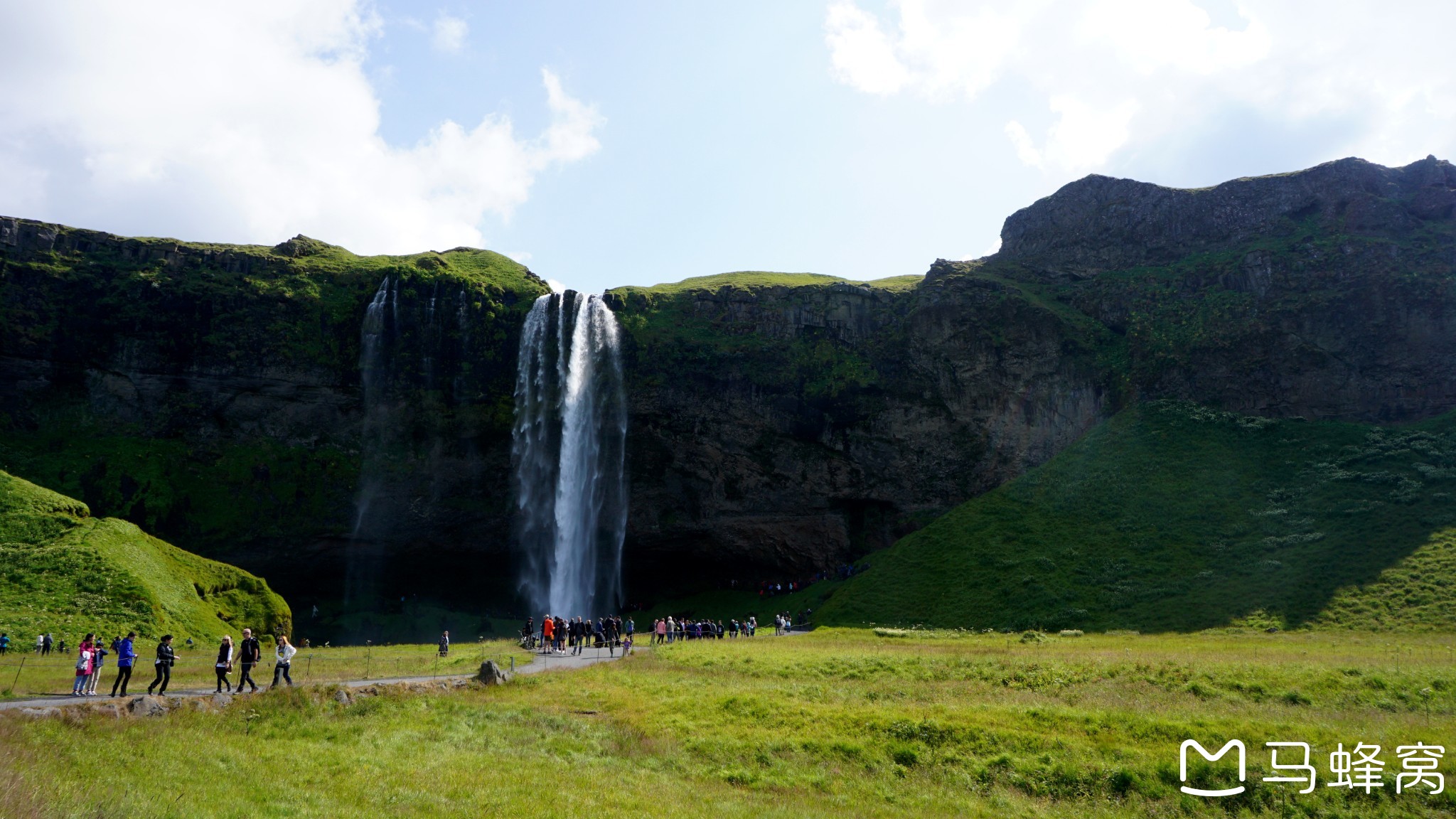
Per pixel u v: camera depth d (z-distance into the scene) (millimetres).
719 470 72250
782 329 75125
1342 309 66188
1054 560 55344
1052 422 70562
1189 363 68812
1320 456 58531
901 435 72375
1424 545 45219
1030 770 19938
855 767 20953
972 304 74750
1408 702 24359
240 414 65750
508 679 30047
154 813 13961
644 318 73625
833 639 45969
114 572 45250
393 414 67375
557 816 16000
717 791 18969
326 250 77000
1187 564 51219
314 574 68625
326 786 16984
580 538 70500
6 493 50219
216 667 23172
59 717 18547
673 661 36438
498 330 69688
